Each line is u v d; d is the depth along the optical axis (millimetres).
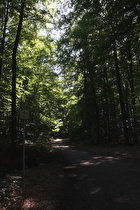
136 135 16094
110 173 6715
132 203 3895
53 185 5652
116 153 12594
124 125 16547
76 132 28375
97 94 24812
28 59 13156
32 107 13070
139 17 10039
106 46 13492
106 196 4473
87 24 14711
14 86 9875
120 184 5281
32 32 11789
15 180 6223
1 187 5195
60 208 3982
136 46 11781
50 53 14938
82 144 24844
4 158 8836
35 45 12883
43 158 10781
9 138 11703
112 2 9938
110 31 11820
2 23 11148
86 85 23938
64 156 13492
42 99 14383
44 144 13469
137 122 16594
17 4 9719
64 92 25047
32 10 10281
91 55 18688
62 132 48188
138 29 10742
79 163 9703
